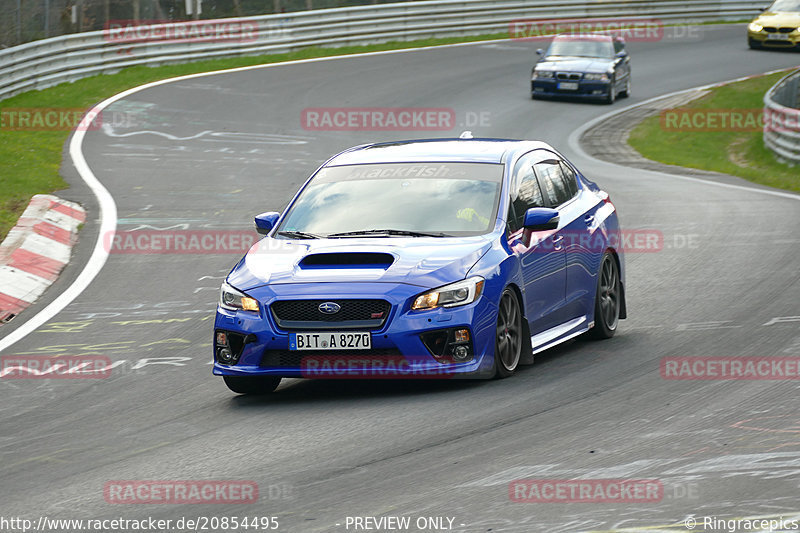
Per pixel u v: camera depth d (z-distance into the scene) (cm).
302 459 1794
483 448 1791
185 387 2448
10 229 4156
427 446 1825
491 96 8738
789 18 11231
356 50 10550
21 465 1878
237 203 4931
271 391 2417
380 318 2180
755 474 1577
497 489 1568
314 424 2033
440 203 2452
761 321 2775
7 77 7838
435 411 2070
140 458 1873
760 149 7100
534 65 9550
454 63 10075
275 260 2336
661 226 4441
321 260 2297
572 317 2652
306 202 2548
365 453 1805
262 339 2227
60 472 1816
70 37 8512
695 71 10250
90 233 4316
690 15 12912
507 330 2348
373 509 1509
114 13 9175
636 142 7425
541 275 2480
